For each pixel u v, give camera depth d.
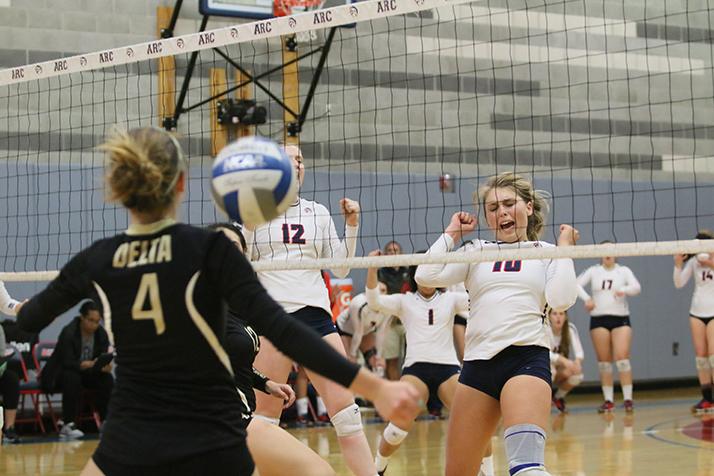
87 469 2.91
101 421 11.75
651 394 15.98
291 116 14.18
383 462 7.22
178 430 2.84
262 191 3.19
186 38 6.58
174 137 3.05
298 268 5.61
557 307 4.69
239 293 2.83
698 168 16.72
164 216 3.01
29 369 11.74
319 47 13.69
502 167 15.41
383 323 12.45
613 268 13.45
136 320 2.90
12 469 8.56
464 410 4.71
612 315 13.30
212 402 2.91
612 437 10.28
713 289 12.77
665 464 8.21
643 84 16.44
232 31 6.44
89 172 12.80
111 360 11.55
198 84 13.77
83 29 13.37
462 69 15.24
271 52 14.20
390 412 2.69
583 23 16.06
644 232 16.23
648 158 16.36
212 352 2.90
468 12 15.37
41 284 12.65
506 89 15.48
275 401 5.79
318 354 2.71
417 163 14.80
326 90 14.41
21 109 12.77
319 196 14.16
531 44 15.70
